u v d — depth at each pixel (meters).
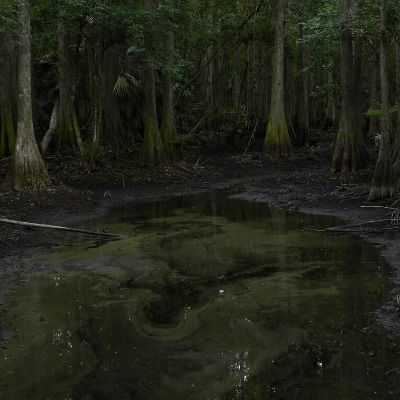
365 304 6.99
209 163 23.53
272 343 5.96
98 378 5.29
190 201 15.52
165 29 19.00
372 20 15.90
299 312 6.80
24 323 6.58
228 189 17.83
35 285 7.95
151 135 20.30
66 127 20.75
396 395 4.83
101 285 7.94
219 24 27.47
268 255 9.43
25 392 5.05
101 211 13.81
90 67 19.27
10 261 9.16
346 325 6.36
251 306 7.05
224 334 6.22
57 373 5.39
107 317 6.76
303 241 10.36
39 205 13.54
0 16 13.98
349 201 13.46
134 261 9.15
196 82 34.22
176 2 19.86
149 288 7.80
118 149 21.72
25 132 14.85
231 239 10.65
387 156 12.72
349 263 8.83
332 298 7.25
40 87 24.78
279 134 25.11
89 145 20.08
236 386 5.09
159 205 14.83
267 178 19.70
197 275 8.37
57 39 21.78
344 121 17.45
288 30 30.50
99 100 19.34
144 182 18.45
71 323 6.58
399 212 11.05
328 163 23.33
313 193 15.10
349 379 5.13
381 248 9.66
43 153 19.88
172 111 21.97
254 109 34.75
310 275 8.26
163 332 6.31
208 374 5.32
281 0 25.41
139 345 5.98
